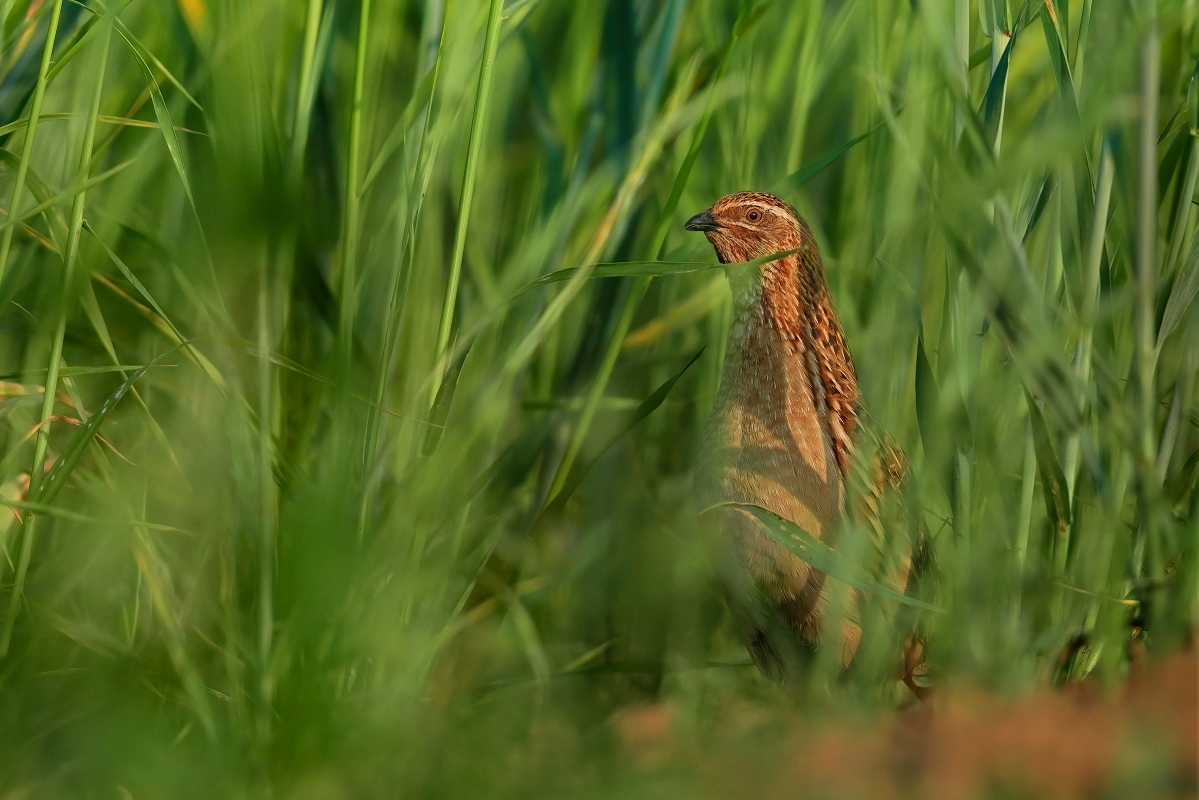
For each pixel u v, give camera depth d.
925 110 6.74
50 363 6.09
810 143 9.08
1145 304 5.50
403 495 6.10
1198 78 5.76
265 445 5.69
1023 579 6.35
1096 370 5.99
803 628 7.50
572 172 7.67
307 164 7.04
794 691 7.64
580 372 8.12
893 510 7.14
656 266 6.07
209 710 5.44
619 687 8.28
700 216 8.03
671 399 9.12
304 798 5.02
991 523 6.06
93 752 4.86
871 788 4.74
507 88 8.20
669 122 7.40
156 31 7.54
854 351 8.31
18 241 7.09
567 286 6.94
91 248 6.63
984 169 5.30
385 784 4.99
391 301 6.32
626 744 5.78
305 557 5.14
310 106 6.35
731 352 7.90
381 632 5.69
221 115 5.64
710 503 7.75
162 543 6.54
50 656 5.86
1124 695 5.37
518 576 7.84
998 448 6.16
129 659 5.63
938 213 5.27
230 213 5.45
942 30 5.50
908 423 7.73
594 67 8.13
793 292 7.80
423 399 6.38
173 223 7.35
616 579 8.58
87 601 6.33
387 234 7.02
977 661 5.89
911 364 7.57
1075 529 6.45
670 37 7.50
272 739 5.18
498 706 6.27
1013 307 5.31
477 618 7.56
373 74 7.26
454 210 7.63
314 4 6.30
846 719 5.64
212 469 6.29
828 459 7.49
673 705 7.02
